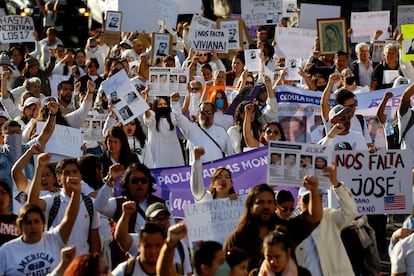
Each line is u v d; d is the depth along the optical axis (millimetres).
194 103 28406
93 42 38656
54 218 17875
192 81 28391
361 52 31688
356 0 44375
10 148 22266
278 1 37719
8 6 47719
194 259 14375
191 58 34469
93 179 19688
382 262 22375
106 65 32438
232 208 17797
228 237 16859
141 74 30250
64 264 14688
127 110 24281
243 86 28656
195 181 19391
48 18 46312
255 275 16141
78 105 29781
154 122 25031
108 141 21641
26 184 19688
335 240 17578
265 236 16203
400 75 29969
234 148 24797
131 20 37656
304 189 18984
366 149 21250
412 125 23609
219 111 27109
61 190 18766
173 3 39969
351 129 23109
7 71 28781
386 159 19500
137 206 18062
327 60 33188
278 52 34719
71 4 46531
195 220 17797
